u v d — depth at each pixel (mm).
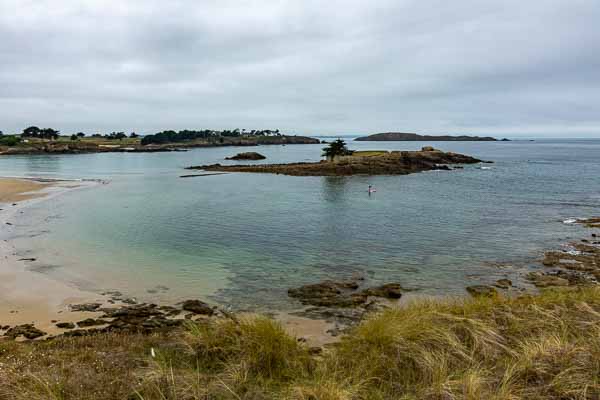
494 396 6352
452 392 6617
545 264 19969
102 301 15266
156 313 14164
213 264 20078
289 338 9391
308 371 8117
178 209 35969
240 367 7930
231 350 8750
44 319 13508
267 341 8828
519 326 9469
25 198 41750
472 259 20969
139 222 30031
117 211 34719
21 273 18078
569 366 7230
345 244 24016
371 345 8641
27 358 8883
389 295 15930
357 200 41656
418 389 7004
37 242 23594
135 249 22609
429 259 21000
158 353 8875
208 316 13984
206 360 8555
